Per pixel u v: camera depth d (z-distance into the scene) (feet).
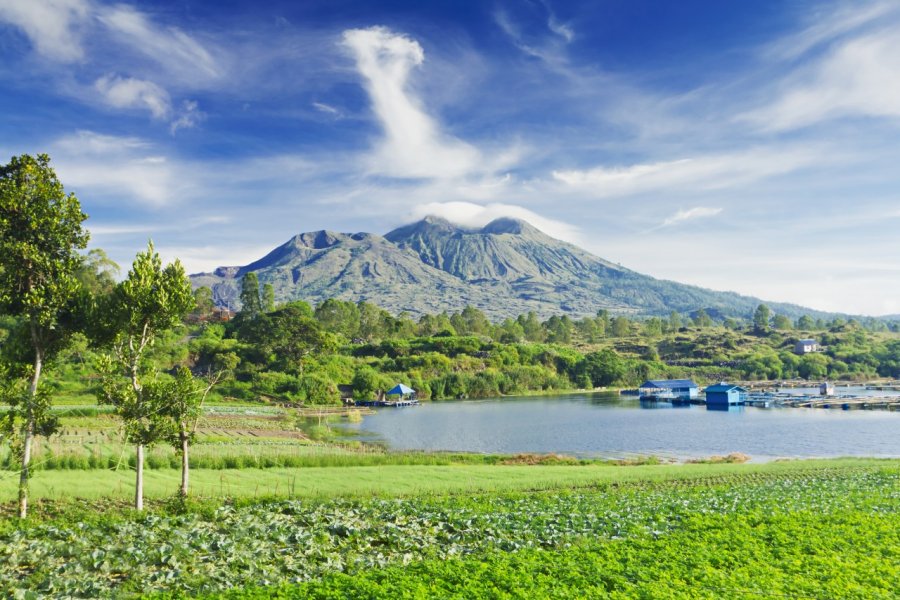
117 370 105.70
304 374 469.57
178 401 103.81
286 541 81.15
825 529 90.74
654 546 82.48
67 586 61.11
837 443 271.28
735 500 120.37
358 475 156.66
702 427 329.31
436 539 87.56
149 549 73.51
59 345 103.60
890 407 431.02
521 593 59.31
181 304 107.04
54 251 99.81
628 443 273.54
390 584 62.08
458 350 650.84
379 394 493.77
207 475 148.56
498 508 110.93
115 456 157.07
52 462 145.28
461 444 271.28
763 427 328.08
